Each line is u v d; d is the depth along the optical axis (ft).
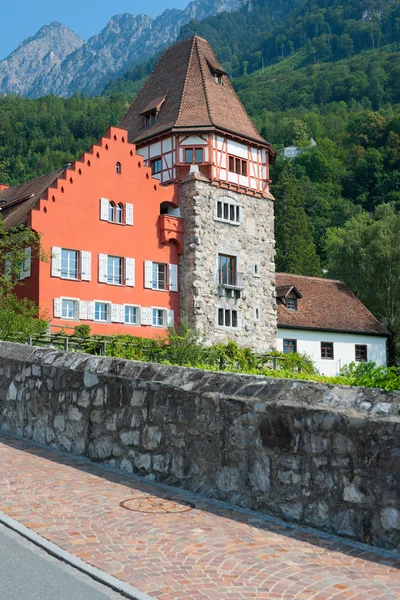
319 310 162.71
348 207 346.54
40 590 18.06
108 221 125.08
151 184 132.87
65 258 119.24
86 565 19.92
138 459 32.42
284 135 517.55
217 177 138.82
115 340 95.09
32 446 38.22
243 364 96.89
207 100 142.92
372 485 23.21
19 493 27.68
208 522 24.97
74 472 32.27
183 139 138.92
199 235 134.31
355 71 636.07
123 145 128.98
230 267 140.56
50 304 115.24
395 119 432.25
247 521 25.38
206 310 133.39
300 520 25.20
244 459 27.53
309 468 25.18
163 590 18.37
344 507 23.94
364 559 21.52
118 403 33.96
